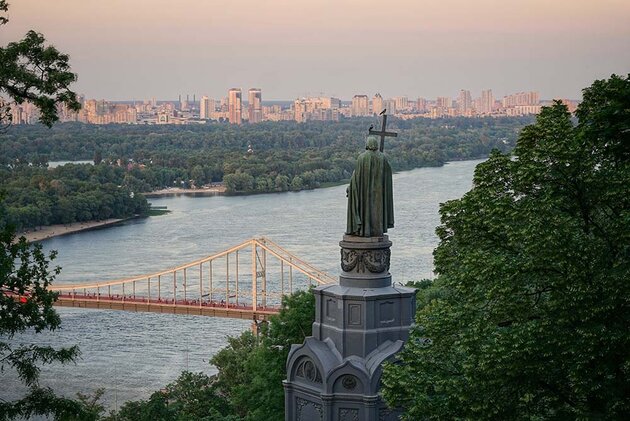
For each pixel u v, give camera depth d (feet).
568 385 167.12
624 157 169.07
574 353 157.99
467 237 187.52
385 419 201.16
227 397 385.50
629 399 155.53
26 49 181.57
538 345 161.17
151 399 335.06
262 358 279.49
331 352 206.18
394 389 181.78
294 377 211.82
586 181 169.07
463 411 169.58
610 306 157.89
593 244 165.07
